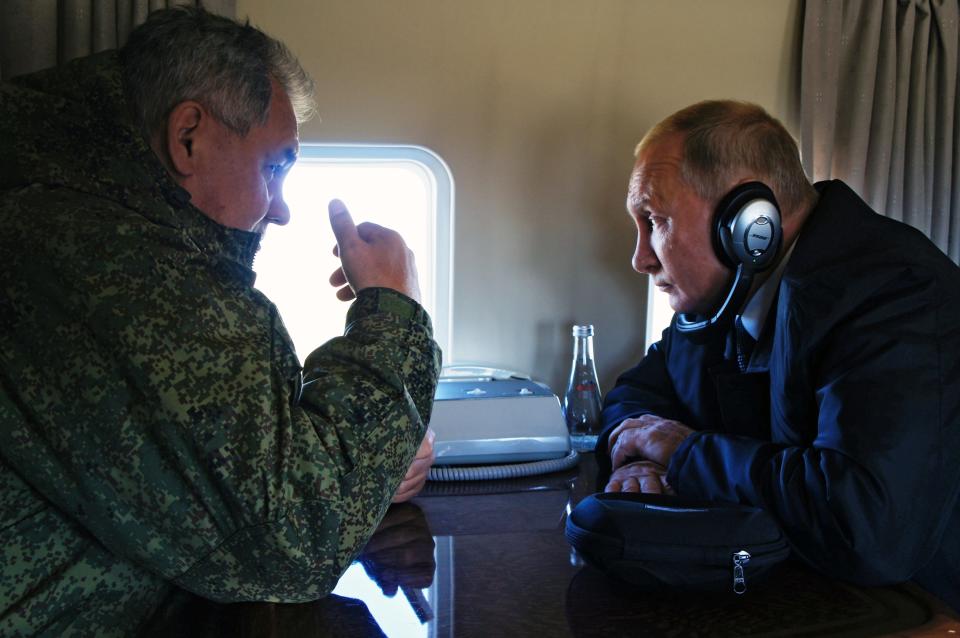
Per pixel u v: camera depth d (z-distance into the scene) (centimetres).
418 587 98
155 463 76
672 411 163
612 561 93
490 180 179
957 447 104
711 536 93
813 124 188
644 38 183
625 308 189
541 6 177
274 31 165
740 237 119
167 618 88
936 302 110
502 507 130
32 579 80
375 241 104
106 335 77
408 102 173
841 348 110
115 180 89
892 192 199
